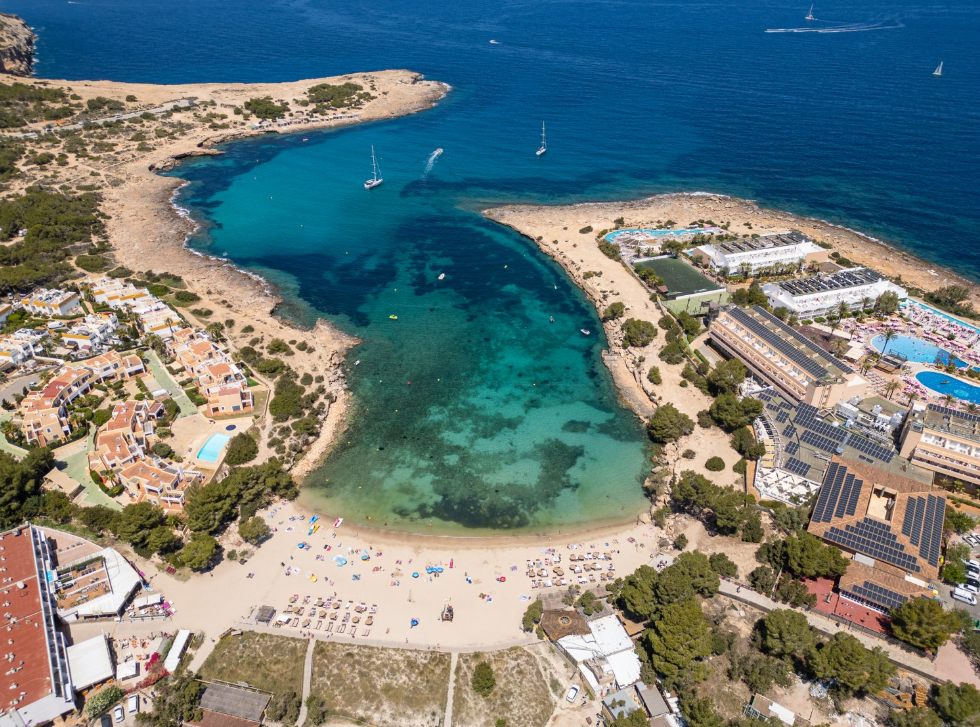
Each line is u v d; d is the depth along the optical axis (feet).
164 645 474.90
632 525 600.80
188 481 601.21
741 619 496.64
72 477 608.60
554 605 512.22
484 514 612.29
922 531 535.19
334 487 637.30
